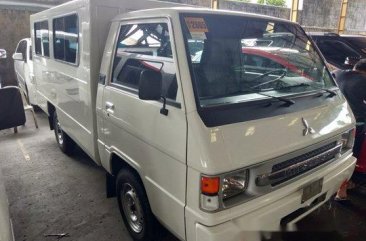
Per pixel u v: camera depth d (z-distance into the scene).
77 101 3.54
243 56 2.38
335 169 2.45
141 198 2.52
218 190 1.75
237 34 2.39
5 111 2.80
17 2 10.30
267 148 1.91
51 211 3.32
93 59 2.99
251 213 1.89
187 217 1.92
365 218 3.20
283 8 13.86
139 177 2.58
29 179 4.03
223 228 1.79
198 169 1.77
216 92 2.09
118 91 2.63
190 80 1.95
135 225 2.80
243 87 2.23
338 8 15.83
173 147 1.97
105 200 3.54
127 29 2.63
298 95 2.38
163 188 2.15
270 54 2.56
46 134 5.88
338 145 2.49
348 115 2.62
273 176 1.98
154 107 2.15
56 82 4.29
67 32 3.64
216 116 1.87
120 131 2.66
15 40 10.39
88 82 3.10
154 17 2.31
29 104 7.42
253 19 2.54
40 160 4.63
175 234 2.13
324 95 2.58
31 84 6.77
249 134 1.88
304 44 2.91
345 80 3.83
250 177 1.88
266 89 2.33
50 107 4.96
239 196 1.87
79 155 4.81
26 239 2.88
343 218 3.19
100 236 2.93
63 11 3.66
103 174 4.18
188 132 1.84
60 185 3.88
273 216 1.98
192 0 11.21
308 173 2.21
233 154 1.79
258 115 1.99
